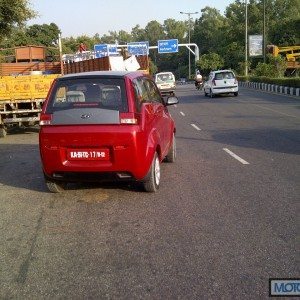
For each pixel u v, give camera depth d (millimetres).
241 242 4824
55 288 4004
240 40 74125
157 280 4062
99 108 6340
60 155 6422
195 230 5230
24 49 28828
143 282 4039
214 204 6195
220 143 11414
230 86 28531
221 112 19391
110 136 6238
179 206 6172
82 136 6293
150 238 5047
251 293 3777
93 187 7352
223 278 4051
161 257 4535
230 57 72938
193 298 3734
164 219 5660
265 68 41625
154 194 6824
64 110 6445
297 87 28844
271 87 33219
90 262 4492
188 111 20516
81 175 6449
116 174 6387
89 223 5645
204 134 13141
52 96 6625
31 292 3951
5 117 14133
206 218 5629
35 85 14102
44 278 4203
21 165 9555
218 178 7680
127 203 6414
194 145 11242
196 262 4391
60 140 6383
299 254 4480
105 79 6594
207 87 29984
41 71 25797
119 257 4578
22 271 4359
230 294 3773
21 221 5832
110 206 6312
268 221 5438
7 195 7148
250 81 43000
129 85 6523
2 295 3916
